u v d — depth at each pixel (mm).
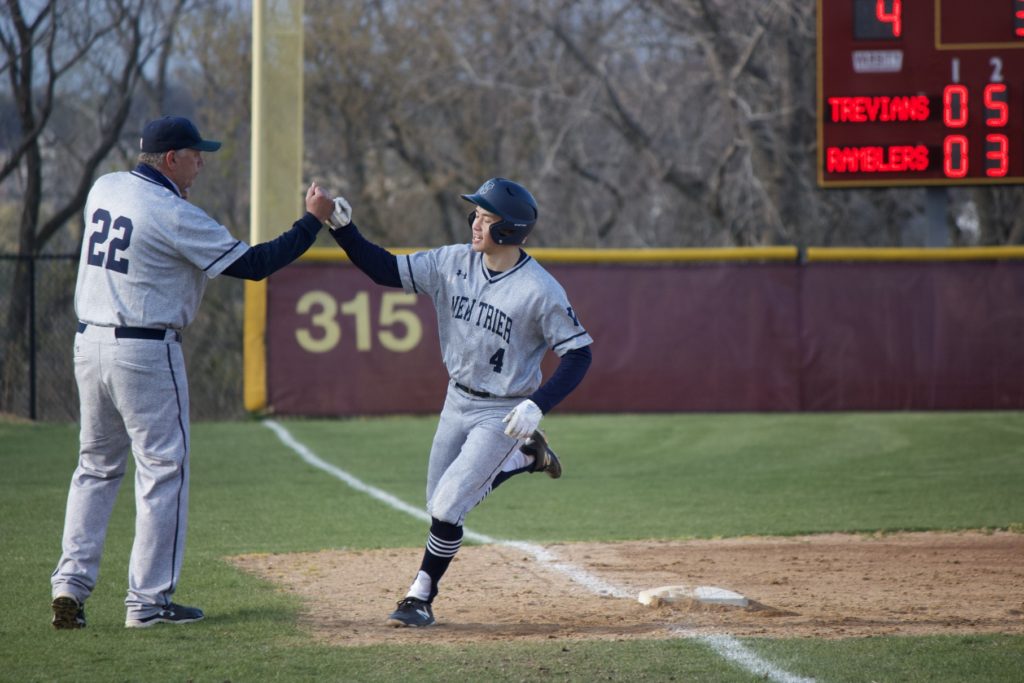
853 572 21656
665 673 14312
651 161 77812
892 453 39375
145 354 16328
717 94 78188
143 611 16609
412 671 14359
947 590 19938
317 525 27125
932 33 46250
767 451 40188
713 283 48031
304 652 15273
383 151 81312
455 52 77375
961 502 30328
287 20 45062
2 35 62656
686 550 24016
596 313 48031
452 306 17016
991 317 47469
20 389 55469
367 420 47625
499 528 26938
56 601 16406
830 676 14172
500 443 16797
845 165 46688
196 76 74688
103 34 69438
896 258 47688
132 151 76625
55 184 75000
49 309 64375
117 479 17219
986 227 75812
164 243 16250
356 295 47562
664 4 76125
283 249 16641
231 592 19438
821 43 46469
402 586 20141
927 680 14023
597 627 16953
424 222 82625
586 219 82062
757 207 76562
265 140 44969
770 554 23578
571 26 78688
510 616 17812
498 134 80125
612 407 48219
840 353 48031
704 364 48125
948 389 47750
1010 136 46219
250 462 37906
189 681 13906
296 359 47625
